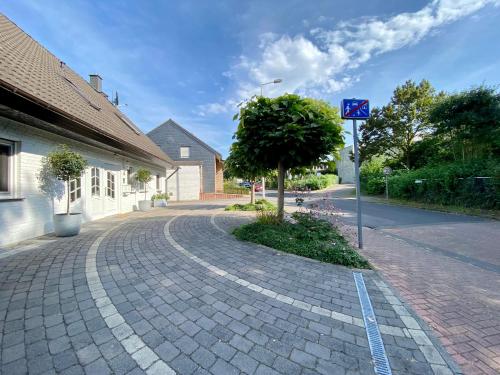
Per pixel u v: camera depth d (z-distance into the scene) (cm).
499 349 202
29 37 894
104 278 321
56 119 544
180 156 2328
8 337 200
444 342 210
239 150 561
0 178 491
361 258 395
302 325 225
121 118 1324
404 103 2131
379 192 2172
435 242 595
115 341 198
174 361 177
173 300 267
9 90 410
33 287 292
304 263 386
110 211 930
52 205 604
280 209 582
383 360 182
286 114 468
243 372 167
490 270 398
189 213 991
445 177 1275
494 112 1284
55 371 166
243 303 262
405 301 278
